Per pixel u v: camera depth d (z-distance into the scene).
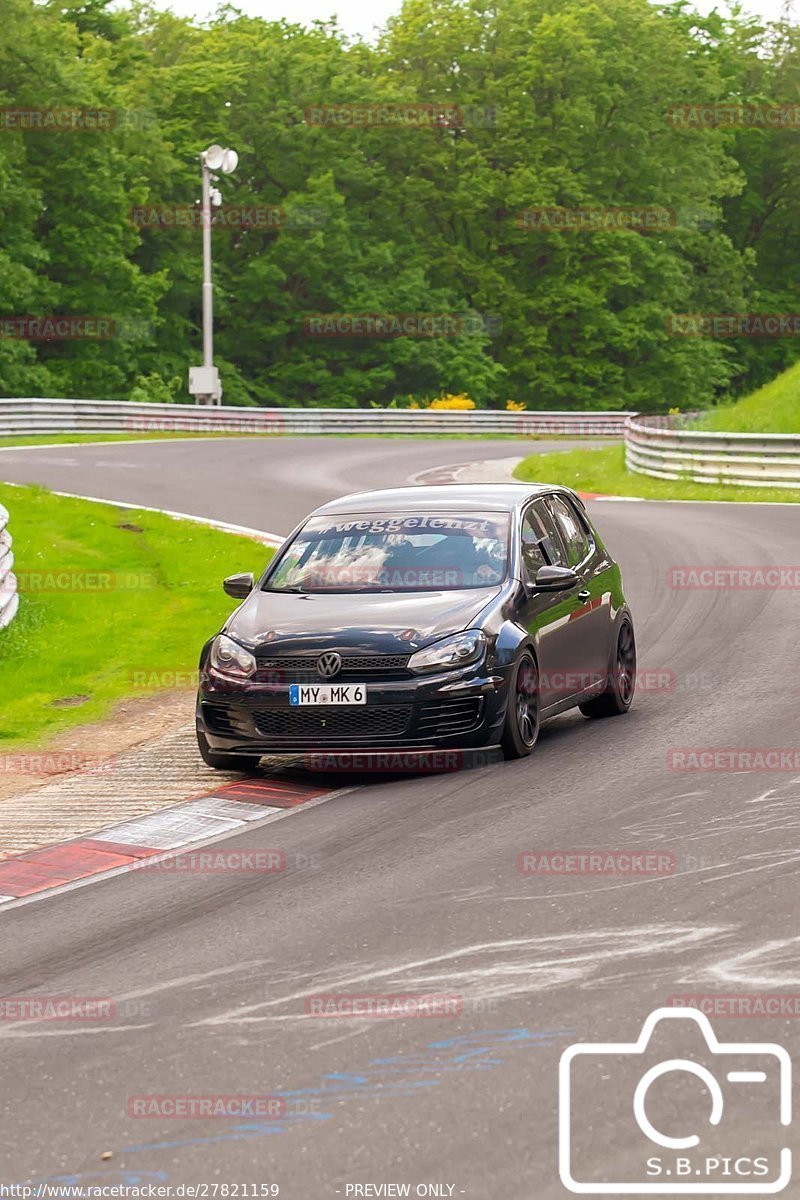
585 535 44.88
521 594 39.09
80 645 58.03
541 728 42.50
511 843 30.30
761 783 34.28
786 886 26.62
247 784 37.34
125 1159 17.56
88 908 27.80
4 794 38.16
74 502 97.50
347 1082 19.28
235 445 160.12
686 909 25.61
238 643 37.97
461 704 36.44
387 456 153.00
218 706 37.47
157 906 27.64
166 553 78.88
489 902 26.52
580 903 26.19
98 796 36.97
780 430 126.38
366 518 42.28
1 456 137.00
